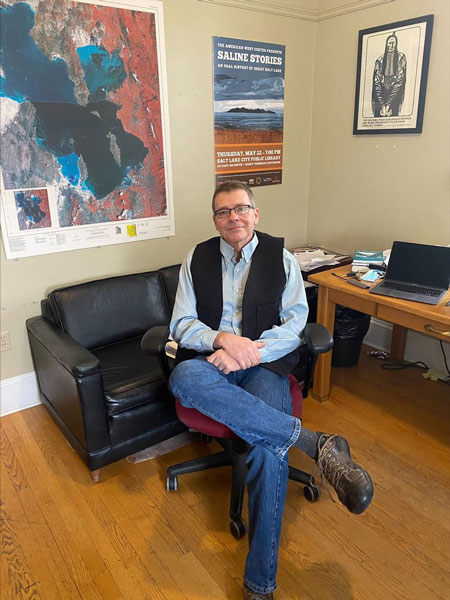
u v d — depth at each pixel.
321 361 2.41
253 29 2.68
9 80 2.02
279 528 1.41
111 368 2.06
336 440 1.46
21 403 2.46
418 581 1.49
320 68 2.96
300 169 3.17
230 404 1.47
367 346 3.14
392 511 1.76
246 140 2.85
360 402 2.48
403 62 2.48
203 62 2.55
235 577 1.52
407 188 2.64
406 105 2.52
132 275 2.45
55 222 2.29
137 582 1.50
